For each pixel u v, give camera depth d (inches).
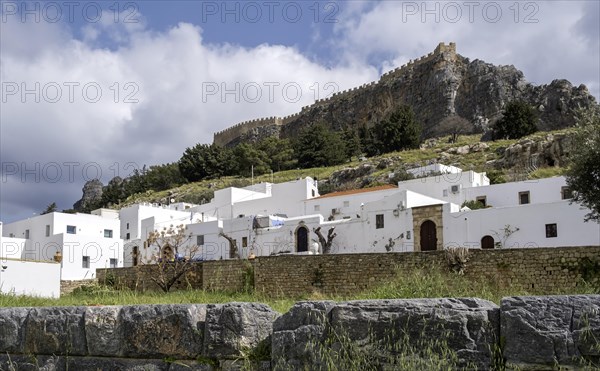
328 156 5339.6
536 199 2277.3
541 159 3447.3
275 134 7613.2
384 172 3951.8
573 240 1748.3
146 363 365.4
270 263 1438.2
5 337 405.7
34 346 396.5
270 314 351.3
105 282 1877.5
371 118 7194.9
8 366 399.9
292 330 332.8
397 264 1237.7
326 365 318.3
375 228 2111.2
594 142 1408.7
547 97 5728.3
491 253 1126.4
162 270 1733.5
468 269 1141.1
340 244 2171.5
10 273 1384.1
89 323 381.4
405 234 2043.6
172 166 5954.7
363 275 1282.0
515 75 6397.6
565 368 274.5
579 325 275.0
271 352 339.9
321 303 330.0
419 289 754.8
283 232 2287.2
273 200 2952.8
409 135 5315.0
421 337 304.5
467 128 6107.3
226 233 2432.3
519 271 1095.6
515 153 3592.5
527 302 287.7
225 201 3189.0
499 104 6156.5
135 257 2721.5
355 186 3693.4
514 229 1847.9
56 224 2687.0
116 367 372.2
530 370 281.1
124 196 5851.4
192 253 2317.9
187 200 4601.4
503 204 2346.2
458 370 294.4
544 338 279.7
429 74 6919.3
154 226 2883.9
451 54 6943.9
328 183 4284.0
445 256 1171.3
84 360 382.0
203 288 1596.9
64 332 388.5
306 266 1378.0
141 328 368.5
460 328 298.8
